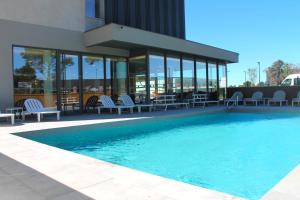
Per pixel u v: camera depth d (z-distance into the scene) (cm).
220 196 250
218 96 1798
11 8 966
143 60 1287
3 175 327
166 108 1277
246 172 443
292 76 2059
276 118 1127
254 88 1725
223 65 1861
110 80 1277
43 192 274
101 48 1222
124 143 685
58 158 402
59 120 877
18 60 988
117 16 1324
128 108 1223
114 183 292
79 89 1160
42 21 1045
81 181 301
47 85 1066
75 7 1148
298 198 235
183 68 1527
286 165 480
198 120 1094
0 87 934
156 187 277
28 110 906
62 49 1100
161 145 657
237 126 935
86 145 666
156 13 1523
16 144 505
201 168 471
